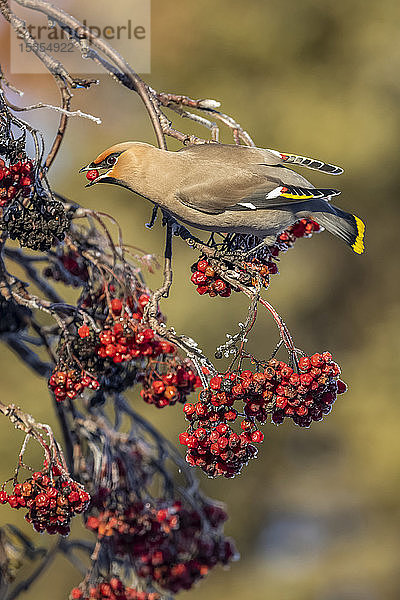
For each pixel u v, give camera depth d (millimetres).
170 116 17875
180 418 16234
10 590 5387
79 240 5133
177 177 4945
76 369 4527
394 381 18719
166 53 18203
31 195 4328
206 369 4172
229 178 4969
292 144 17922
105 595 5219
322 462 19094
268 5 18219
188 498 5531
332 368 4066
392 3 18266
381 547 18453
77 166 17781
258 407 4055
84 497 4352
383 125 18000
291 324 18500
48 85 17234
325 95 18172
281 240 5473
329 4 18125
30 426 4383
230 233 5156
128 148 5016
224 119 5312
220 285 4395
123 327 4461
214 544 5586
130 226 17328
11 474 14031
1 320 5312
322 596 18016
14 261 5473
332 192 5043
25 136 4285
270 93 18188
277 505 18953
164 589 5465
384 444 18328
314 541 18859
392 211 18844
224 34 18031
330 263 19141
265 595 17781
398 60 18250
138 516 5215
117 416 5625
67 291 12672
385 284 19234
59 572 14477
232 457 4039
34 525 4426
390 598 18000
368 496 18688
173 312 16797
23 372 14930
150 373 4590
